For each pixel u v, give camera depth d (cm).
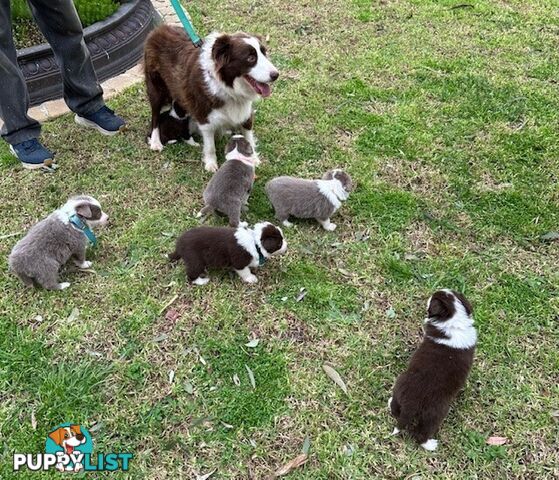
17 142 419
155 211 393
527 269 350
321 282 341
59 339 309
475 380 289
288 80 529
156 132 448
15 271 321
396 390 261
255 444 263
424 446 260
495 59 562
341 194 360
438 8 656
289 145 452
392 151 443
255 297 333
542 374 293
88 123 469
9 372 292
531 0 677
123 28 539
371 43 588
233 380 290
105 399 282
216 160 440
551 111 489
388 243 366
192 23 615
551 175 421
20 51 475
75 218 329
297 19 631
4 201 401
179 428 271
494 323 317
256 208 395
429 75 537
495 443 264
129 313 323
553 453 260
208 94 401
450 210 392
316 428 270
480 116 482
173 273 347
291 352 304
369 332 314
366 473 253
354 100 502
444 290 279
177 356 301
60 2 394
